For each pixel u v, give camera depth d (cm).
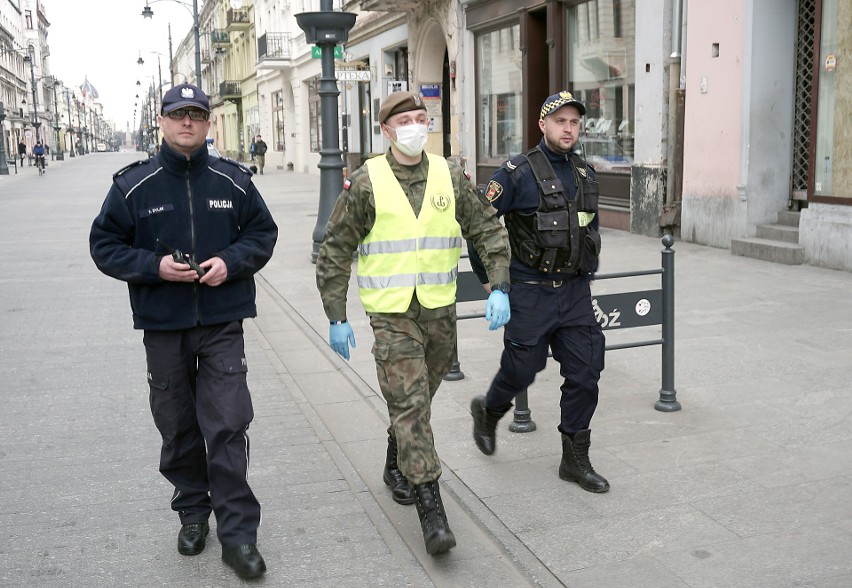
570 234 380
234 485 330
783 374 568
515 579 327
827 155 941
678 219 1199
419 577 331
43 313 849
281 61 3947
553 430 482
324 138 1112
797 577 315
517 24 1642
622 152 1348
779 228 1028
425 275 343
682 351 629
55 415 533
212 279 323
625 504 383
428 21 2044
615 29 1341
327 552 352
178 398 342
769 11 1027
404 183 343
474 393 555
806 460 425
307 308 848
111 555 351
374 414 528
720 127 1095
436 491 338
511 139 1706
